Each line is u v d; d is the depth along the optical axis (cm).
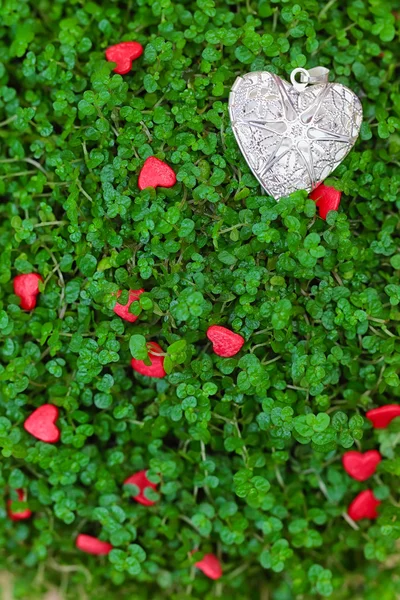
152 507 39
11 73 40
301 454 39
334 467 39
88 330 38
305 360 37
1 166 40
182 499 39
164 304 37
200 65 38
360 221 39
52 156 38
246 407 38
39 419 38
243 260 37
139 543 39
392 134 39
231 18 39
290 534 39
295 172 37
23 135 40
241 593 40
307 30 38
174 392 38
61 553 40
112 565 39
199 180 37
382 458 39
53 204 39
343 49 39
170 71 38
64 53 39
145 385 39
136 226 37
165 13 39
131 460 39
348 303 37
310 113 37
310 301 38
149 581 40
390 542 39
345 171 38
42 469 40
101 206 38
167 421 38
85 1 40
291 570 39
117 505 39
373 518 40
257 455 38
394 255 39
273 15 39
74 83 39
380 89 39
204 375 37
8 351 38
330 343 38
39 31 40
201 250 38
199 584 39
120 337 38
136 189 38
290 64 38
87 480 39
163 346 38
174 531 39
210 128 38
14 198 40
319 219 38
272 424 37
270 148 37
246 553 39
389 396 39
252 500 38
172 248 37
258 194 38
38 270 39
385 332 38
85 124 39
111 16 39
